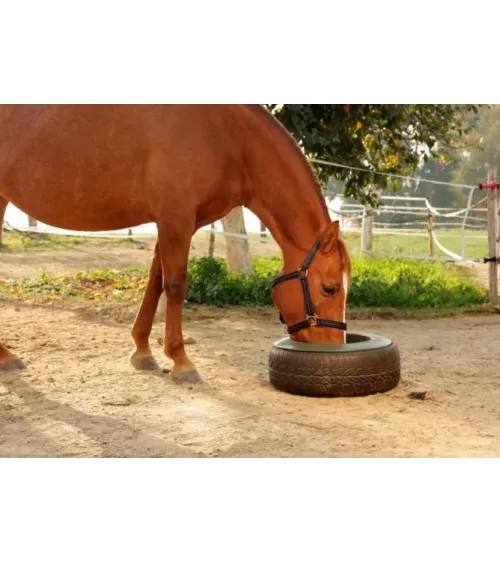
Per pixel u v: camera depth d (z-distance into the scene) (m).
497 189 8.57
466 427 3.27
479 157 35.84
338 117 7.32
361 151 8.52
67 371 4.56
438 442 3.02
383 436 3.11
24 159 4.28
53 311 7.55
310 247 4.12
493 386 4.18
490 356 5.23
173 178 4.07
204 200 4.17
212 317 7.43
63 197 4.26
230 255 10.38
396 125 8.16
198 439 3.07
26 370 4.57
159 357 5.09
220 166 4.16
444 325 7.14
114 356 5.11
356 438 3.08
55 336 5.97
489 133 35.22
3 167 4.35
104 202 4.25
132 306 7.71
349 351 3.86
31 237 15.45
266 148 4.20
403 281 9.31
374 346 3.97
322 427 3.26
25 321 6.82
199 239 16.62
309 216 4.13
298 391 3.89
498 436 3.12
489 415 3.50
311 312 4.02
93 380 4.30
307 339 4.08
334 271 3.99
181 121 4.11
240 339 6.03
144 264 12.65
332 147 7.95
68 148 4.18
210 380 4.30
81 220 4.37
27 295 8.69
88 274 10.44
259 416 3.46
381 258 13.90
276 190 4.19
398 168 9.48
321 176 8.80
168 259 4.17
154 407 3.65
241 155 4.25
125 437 3.12
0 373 4.48
